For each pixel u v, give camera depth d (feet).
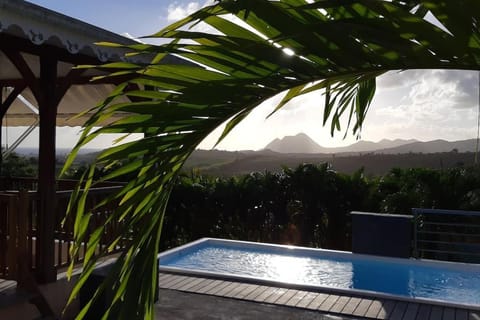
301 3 4.44
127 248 5.38
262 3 4.14
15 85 24.91
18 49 15.78
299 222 37.47
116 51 16.87
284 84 4.80
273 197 37.60
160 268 23.97
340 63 4.54
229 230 38.68
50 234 16.61
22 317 15.25
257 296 19.98
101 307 15.40
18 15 13.01
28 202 15.93
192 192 38.47
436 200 33.01
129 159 5.15
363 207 35.91
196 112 4.91
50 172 16.61
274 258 33.24
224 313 17.87
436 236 32.78
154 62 5.08
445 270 29.14
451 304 19.06
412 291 26.99
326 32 4.20
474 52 4.19
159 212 5.46
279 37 4.08
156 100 4.92
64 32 14.75
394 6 3.97
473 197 32.45
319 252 32.86
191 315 17.57
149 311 5.59
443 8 3.88
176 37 4.35
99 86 25.35
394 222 30.37
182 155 5.21
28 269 15.90
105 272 15.98
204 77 4.80
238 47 4.38
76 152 4.96
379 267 30.45
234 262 32.48
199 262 32.40
